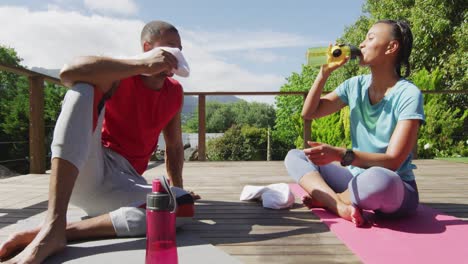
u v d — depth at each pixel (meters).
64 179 1.26
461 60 8.20
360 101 1.89
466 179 3.22
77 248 1.32
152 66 1.40
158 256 0.98
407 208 1.72
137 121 1.62
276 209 2.00
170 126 1.94
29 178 3.39
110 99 1.57
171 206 1.00
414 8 9.27
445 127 6.52
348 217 1.73
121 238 1.42
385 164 1.63
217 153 11.05
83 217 1.76
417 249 1.37
